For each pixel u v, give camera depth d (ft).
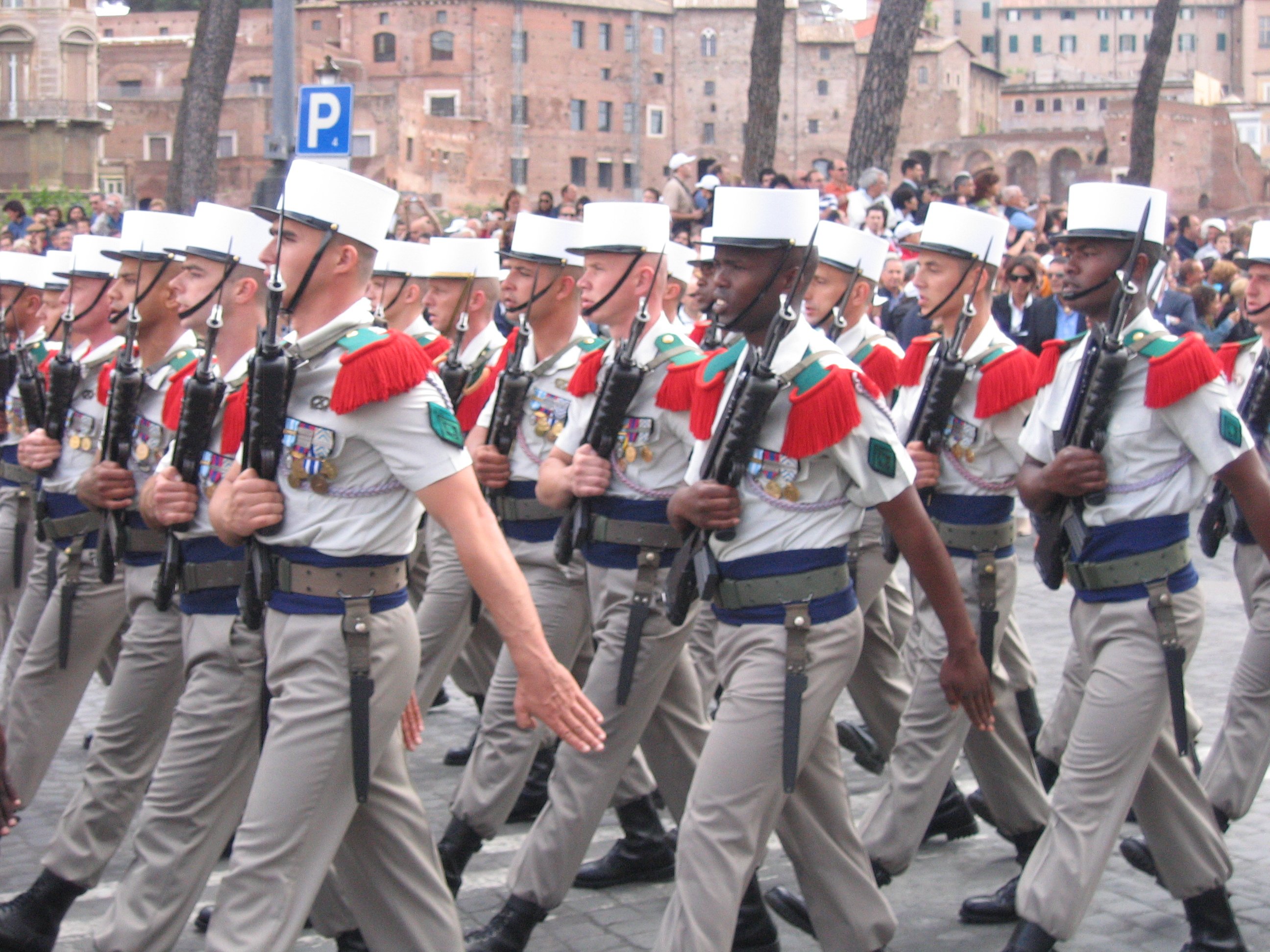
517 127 230.07
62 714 17.87
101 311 19.65
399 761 13.04
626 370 15.92
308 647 12.34
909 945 16.29
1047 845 14.57
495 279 23.48
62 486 18.71
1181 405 14.35
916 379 18.75
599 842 19.75
